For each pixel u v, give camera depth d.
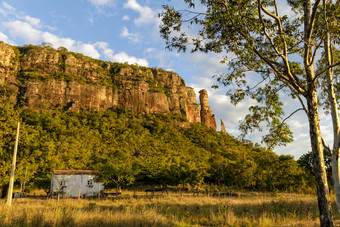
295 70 11.22
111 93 167.75
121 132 122.31
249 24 9.41
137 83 180.75
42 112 128.38
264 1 9.91
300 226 9.84
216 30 9.65
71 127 110.94
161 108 173.62
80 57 193.62
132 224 8.47
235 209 16.23
